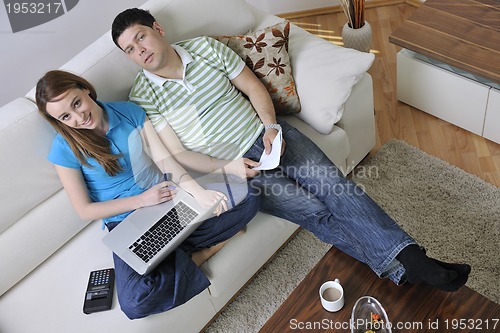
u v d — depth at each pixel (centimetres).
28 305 205
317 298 179
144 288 192
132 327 196
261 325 223
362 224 203
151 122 219
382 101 291
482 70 237
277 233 225
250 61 233
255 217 222
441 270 171
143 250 198
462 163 259
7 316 203
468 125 265
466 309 169
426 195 247
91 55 218
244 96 241
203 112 223
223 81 226
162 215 205
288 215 219
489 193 244
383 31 326
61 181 207
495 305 169
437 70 255
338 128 237
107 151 204
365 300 173
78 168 205
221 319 228
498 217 235
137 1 301
